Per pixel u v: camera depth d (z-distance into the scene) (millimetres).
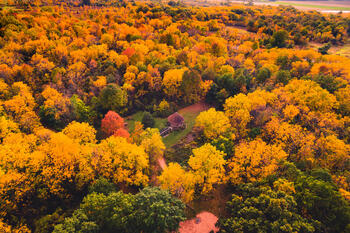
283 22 196500
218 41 132000
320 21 195125
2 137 62062
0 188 46531
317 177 48188
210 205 54844
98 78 94688
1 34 116125
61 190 52062
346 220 37688
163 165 67312
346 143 65938
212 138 70688
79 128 65125
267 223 39875
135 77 97875
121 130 70000
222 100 89938
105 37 125188
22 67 89062
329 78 92375
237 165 55969
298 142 64188
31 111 77312
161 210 39906
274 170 53938
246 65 112812
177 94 97438
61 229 38531
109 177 56312
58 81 87250
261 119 73938
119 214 41312
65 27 144250
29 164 51406
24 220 46594
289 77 98188
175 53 116500
